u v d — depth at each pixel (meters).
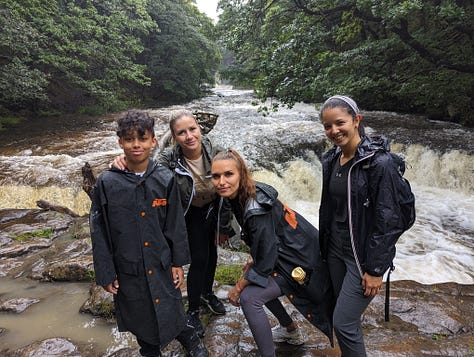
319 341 2.22
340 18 9.22
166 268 1.73
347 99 1.57
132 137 1.58
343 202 1.64
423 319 2.57
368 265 1.52
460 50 8.62
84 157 7.73
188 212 2.11
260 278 1.68
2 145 9.12
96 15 15.53
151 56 21.81
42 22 12.54
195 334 1.99
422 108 11.63
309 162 8.09
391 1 6.89
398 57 9.16
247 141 8.17
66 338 2.39
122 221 1.62
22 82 10.15
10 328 2.55
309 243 1.80
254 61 10.48
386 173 1.46
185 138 1.91
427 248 5.12
